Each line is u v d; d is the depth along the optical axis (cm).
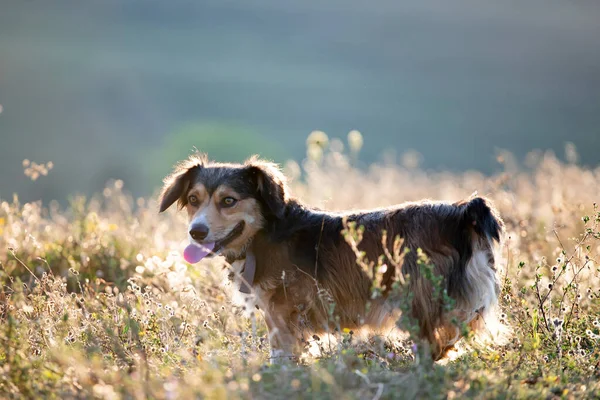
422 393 608
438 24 11206
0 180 4353
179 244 1108
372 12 12181
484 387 617
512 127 6134
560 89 7756
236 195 795
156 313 817
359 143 1529
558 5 12362
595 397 636
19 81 7225
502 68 8669
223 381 625
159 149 5491
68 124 6116
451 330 734
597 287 873
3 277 991
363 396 592
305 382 621
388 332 776
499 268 750
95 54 9112
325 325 756
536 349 705
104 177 4588
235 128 6038
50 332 735
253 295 779
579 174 1502
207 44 10625
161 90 7544
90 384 614
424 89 7812
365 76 8694
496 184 1329
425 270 673
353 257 758
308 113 6881
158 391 600
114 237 1166
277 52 10156
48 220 1323
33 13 11500
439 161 5131
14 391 623
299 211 803
